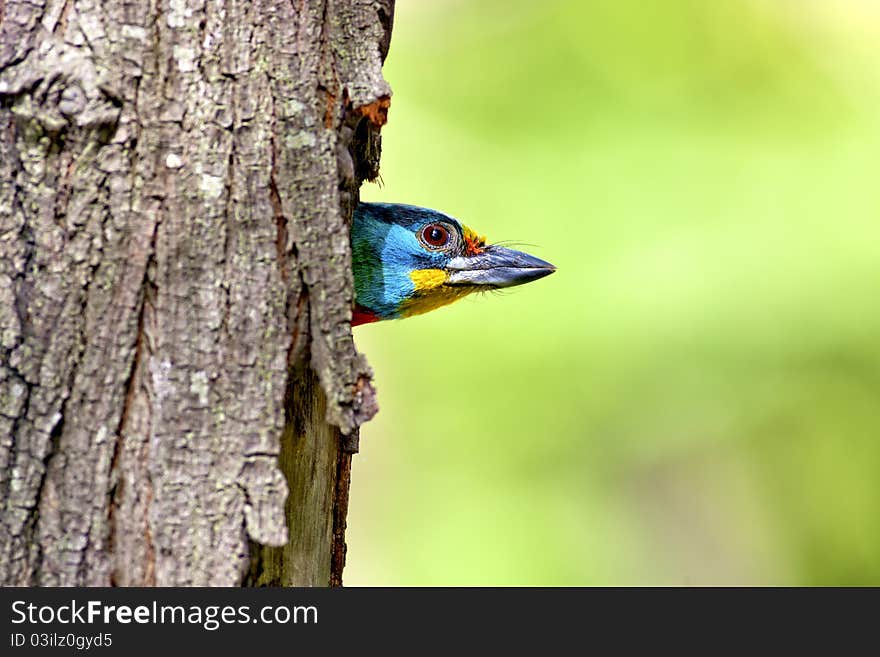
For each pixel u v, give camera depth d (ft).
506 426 40.01
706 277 38.32
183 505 15.99
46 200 16.15
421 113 43.52
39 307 16.03
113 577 15.99
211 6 16.80
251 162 16.63
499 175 41.60
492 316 40.24
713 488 41.57
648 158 40.86
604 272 39.04
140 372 16.19
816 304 37.93
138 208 16.29
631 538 40.91
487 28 44.83
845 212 39.29
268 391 16.29
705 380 38.22
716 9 42.88
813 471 41.11
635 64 42.83
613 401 38.91
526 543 39.73
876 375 37.88
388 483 43.93
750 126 41.45
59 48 16.26
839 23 42.86
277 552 18.06
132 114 16.33
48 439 15.90
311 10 17.34
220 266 16.38
